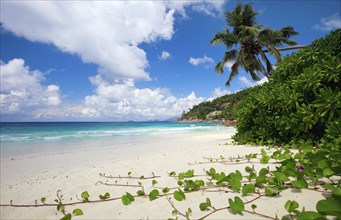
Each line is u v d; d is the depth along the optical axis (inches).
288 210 48.6
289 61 189.6
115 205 74.5
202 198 68.7
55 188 105.1
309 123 136.3
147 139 453.1
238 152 155.1
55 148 319.0
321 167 63.3
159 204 69.3
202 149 190.9
